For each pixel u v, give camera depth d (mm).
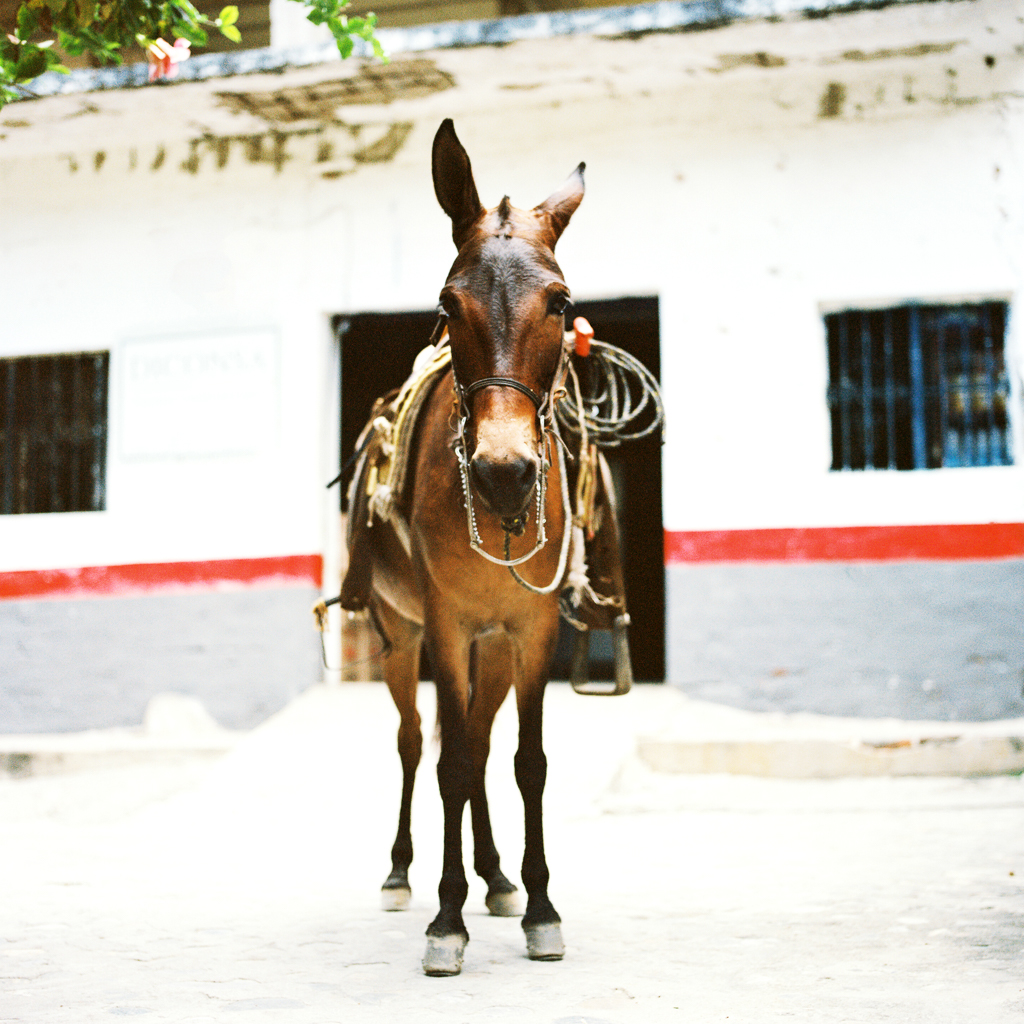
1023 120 8203
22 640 9594
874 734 7539
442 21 11039
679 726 8000
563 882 4762
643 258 8711
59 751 8766
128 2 3568
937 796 6766
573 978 3260
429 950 3350
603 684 8914
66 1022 2893
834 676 8172
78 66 10375
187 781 8016
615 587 4355
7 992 3191
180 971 3420
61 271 9844
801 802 6715
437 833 6246
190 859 5562
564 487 3662
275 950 3684
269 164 9500
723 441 8469
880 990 3076
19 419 10008
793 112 8539
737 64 8398
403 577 4297
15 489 9961
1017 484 8008
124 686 9375
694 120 8695
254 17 11312
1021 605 7945
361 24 3670
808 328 8430
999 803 6500
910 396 8383
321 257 9367
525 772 3613
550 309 3248
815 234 8469
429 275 9188
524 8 11078
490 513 3320
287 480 9234
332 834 6281
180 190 9656
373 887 4836
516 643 3703
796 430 8391
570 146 8930
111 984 3273
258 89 8797
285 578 9164
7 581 9664
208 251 9570
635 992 3100
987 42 8102
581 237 8820
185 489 9406
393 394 4922
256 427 9328
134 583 9422
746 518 8383
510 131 9047
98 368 9836
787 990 3096
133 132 9547
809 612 8242
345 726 8203
